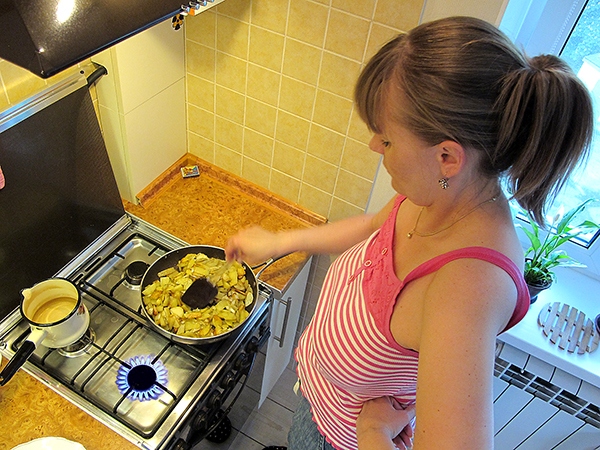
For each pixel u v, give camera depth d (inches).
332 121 52.9
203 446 62.6
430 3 42.6
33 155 45.8
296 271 55.2
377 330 32.4
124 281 51.9
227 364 46.8
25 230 47.1
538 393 57.8
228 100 57.5
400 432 38.2
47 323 43.2
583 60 49.5
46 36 26.4
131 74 50.4
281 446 70.2
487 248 26.4
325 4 45.8
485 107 23.2
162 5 30.8
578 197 55.2
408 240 32.3
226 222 60.1
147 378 44.2
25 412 41.3
